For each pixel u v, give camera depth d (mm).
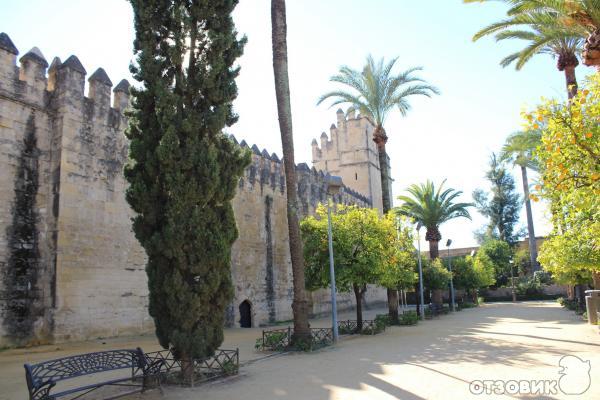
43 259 16891
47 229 17188
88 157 18672
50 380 7039
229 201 10703
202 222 9812
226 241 10297
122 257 19578
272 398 7754
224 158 10617
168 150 9672
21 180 16609
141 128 10438
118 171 19984
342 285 18547
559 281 23703
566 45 18375
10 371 11438
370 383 8648
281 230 32031
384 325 20859
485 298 59750
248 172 29203
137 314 19906
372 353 12906
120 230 19672
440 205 34500
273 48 15852
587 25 12258
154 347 15867
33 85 17547
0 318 15219
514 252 66250
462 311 37250
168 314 9703
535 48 18844
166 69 10656
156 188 9859
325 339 15688
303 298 14742
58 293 16703
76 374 7496
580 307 27594
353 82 25516
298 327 14484
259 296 28641
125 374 10742
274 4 15953
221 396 8094
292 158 15508
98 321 18094
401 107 27156
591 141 8008
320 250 18625
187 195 9711
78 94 18641
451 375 9219
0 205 15797
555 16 16219
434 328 20734
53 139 17859
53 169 17594
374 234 18812
